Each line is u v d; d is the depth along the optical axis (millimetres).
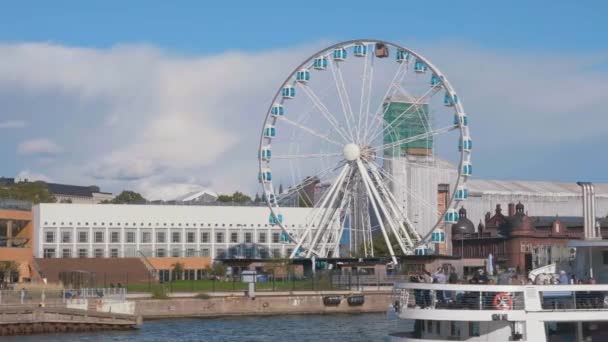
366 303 183375
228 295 175000
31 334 131250
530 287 77375
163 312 168750
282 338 128125
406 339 82500
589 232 99188
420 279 91625
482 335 78938
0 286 175750
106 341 123625
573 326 80250
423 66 189875
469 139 187500
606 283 82688
